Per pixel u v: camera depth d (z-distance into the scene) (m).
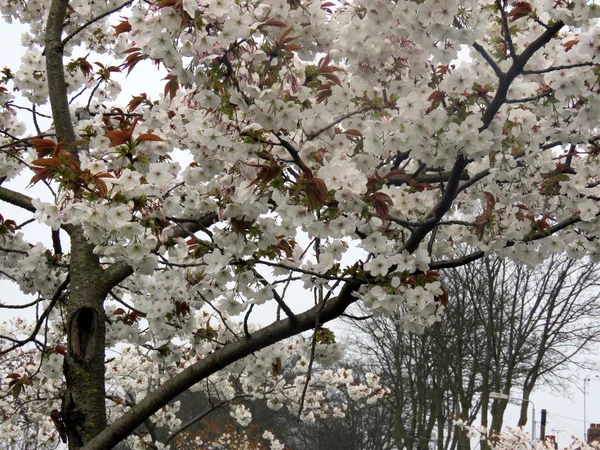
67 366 3.80
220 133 2.89
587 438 20.73
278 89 3.01
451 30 3.06
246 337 3.80
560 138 3.77
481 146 3.06
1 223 4.57
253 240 3.19
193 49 2.75
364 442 25.02
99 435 3.65
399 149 3.27
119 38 5.84
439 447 17.91
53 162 2.74
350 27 3.38
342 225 2.97
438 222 3.54
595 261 4.16
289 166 3.00
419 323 3.48
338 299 3.63
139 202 2.89
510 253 4.03
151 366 9.79
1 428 9.41
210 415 22.05
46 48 4.76
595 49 3.21
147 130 3.45
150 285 4.71
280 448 14.52
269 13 3.05
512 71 3.20
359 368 21.41
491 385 17.64
